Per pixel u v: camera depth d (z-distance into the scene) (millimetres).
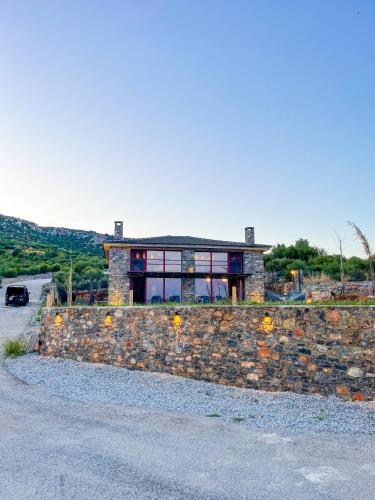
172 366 13406
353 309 9883
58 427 7621
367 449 6375
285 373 10789
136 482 5066
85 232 171125
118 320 15289
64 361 16266
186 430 7465
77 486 4930
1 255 74250
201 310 12828
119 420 8164
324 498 4598
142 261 29547
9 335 21000
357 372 9617
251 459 5922
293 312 10836
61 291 29094
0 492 4742
